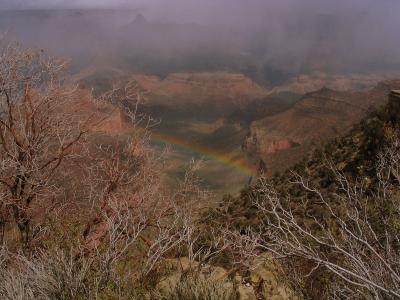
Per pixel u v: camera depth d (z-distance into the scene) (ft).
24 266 15.90
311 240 15.69
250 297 16.99
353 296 12.28
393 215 15.24
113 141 25.73
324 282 15.38
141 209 21.67
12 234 23.21
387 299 11.09
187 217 21.47
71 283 14.16
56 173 24.72
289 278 16.20
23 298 13.43
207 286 14.53
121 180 24.64
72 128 24.72
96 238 20.63
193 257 16.75
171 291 14.85
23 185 23.07
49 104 24.12
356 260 11.51
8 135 24.29
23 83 23.67
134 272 17.20
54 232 20.56
